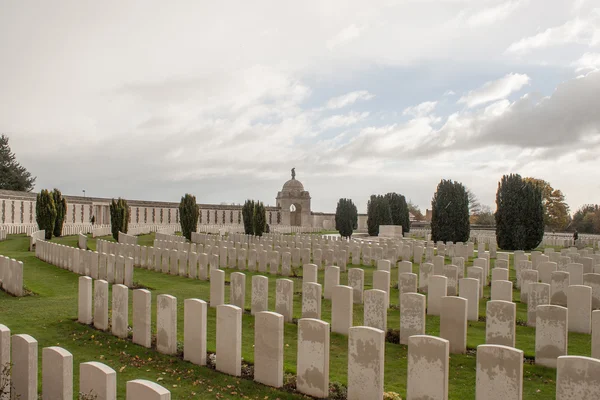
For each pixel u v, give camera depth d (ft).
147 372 28.25
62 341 33.88
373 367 23.50
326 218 261.65
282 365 26.48
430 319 41.81
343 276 66.95
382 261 55.98
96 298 36.78
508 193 118.83
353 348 24.21
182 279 62.49
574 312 38.37
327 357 25.04
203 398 24.77
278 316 26.12
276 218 237.45
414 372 23.02
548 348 29.63
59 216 120.37
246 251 73.00
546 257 67.46
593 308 46.70
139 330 32.71
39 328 36.68
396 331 35.55
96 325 36.78
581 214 270.46
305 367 25.61
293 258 75.66
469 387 26.35
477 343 34.14
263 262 69.36
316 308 39.24
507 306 31.19
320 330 24.99
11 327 36.76
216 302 44.75
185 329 29.89
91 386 19.65
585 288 37.91
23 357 21.91
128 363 29.63
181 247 77.51
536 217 117.70
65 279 60.90
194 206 123.13
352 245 85.76
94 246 99.45
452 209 126.21
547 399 24.89
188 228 122.31
